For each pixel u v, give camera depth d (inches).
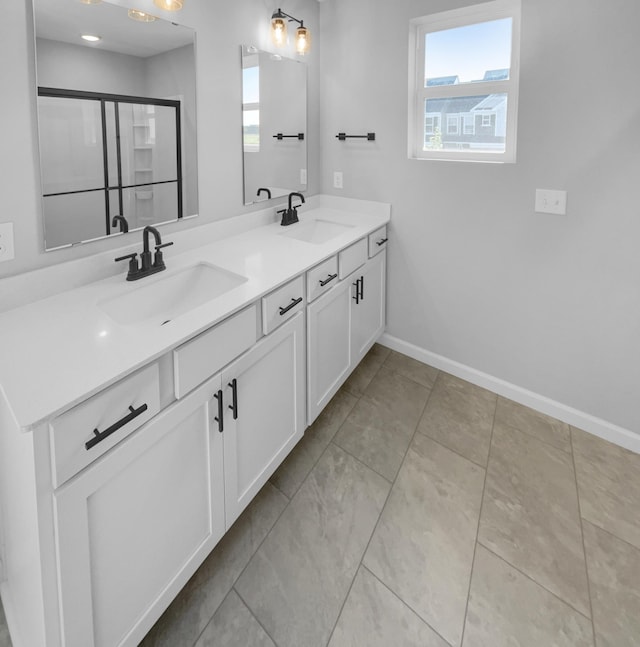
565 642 51.3
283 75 97.3
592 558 61.5
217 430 54.3
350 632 52.3
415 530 65.9
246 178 90.7
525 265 90.4
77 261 60.9
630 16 69.7
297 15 98.8
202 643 51.0
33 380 38.7
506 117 90.4
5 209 52.9
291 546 63.2
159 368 45.1
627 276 78.4
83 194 61.0
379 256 105.5
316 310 76.4
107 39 61.1
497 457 80.9
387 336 118.8
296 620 53.6
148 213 71.1
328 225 105.7
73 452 36.8
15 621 49.9
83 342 45.8
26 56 52.3
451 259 101.2
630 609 54.8
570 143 79.6
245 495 62.3
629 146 73.8
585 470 77.8
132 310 61.7
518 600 55.9
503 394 99.4
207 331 50.8
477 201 94.0
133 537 44.3
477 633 52.2
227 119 83.7
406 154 102.0
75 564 38.4
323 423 89.9
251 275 65.9
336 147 113.0
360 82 105.0
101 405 38.9
